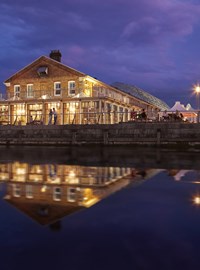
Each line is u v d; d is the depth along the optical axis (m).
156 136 24.16
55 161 16.02
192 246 3.39
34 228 4.02
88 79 37.94
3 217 4.55
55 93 38.28
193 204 5.46
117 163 14.82
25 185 7.62
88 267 2.94
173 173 10.23
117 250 3.30
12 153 21.77
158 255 3.17
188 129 23.38
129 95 47.38
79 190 6.89
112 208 5.11
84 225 4.14
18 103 36.78
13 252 3.29
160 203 5.50
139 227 4.05
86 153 21.33
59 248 3.38
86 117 34.59
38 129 28.55
